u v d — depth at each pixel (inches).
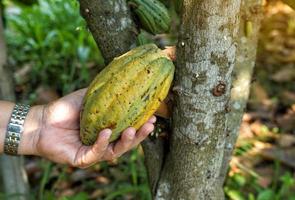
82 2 37.8
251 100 88.4
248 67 42.4
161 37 63.8
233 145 42.6
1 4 55.8
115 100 32.7
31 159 78.1
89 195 70.9
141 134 34.3
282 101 89.2
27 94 88.5
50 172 71.8
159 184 38.6
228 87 35.0
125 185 69.8
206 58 33.9
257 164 74.3
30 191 67.7
